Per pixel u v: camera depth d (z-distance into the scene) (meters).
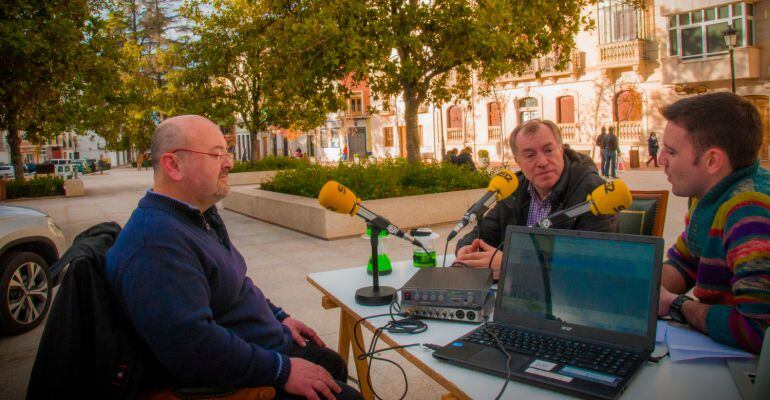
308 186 11.06
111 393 1.89
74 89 17.06
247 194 12.13
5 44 9.34
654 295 1.83
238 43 18.38
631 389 1.63
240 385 2.05
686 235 2.36
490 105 29.62
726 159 1.93
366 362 3.18
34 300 4.90
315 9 10.28
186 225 2.14
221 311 2.22
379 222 2.58
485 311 2.29
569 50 11.65
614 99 24.47
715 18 20.72
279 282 6.29
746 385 1.59
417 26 10.10
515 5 10.27
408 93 11.05
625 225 3.27
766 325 1.71
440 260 3.35
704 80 21.06
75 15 11.21
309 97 11.11
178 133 2.20
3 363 4.11
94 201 17.97
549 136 2.92
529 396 1.61
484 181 10.82
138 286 1.92
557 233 2.07
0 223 4.73
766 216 1.79
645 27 23.03
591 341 1.88
